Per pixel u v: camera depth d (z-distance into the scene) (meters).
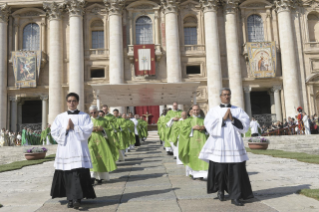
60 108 30.80
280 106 31.75
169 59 30.89
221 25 32.38
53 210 5.14
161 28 32.22
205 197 5.68
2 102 30.91
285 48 31.20
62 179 5.43
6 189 7.33
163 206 5.16
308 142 18.28
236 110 5.64
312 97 31.48
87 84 31.50
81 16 31.62
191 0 32.41
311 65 32.03
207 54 30.92
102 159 7.83
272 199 5.32
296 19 32.47
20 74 31.25
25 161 14.40
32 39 32.84
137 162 12.30
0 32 31.44
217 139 5.44
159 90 17.86
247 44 31.42
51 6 31.58
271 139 18.84
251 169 9.19
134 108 33.38
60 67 31.31
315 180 6.94
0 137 27.25
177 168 9.95
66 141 5.46
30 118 37.31
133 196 6.07
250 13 32.62
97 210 5.06
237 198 4.99
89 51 32.12
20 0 31.81
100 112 9.52
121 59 30.94
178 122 9.41
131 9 32.25
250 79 31.62
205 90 31.70
